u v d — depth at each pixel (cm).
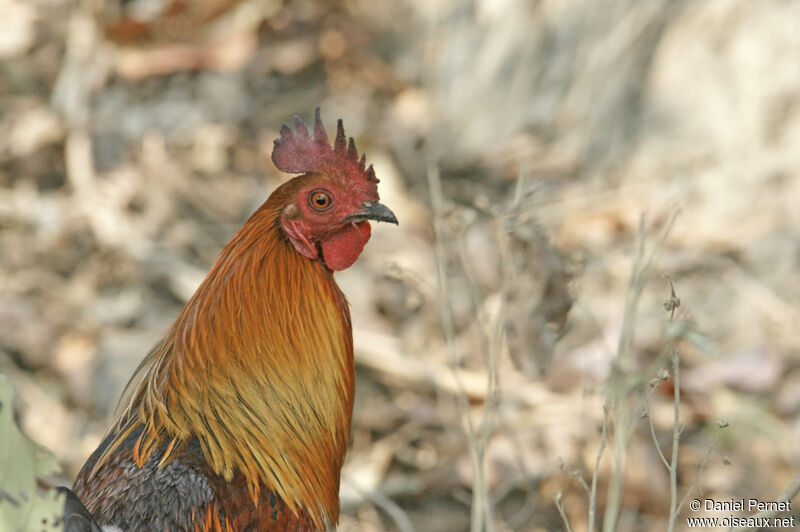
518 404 1216
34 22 1781
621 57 1515
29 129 1609
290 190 761
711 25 1441
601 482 1116
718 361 1239
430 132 1638
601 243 1390
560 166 1516
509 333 986
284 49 1730
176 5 1752
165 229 1483
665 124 1466
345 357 781
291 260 753
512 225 961
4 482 575
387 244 1434
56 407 1249
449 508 1149
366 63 1723
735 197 1395
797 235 1345
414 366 1284
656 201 1416
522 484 1137
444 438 1214
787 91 1382
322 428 758
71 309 1362
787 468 1121
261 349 728
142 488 674
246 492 701
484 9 1686
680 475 1125
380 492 1162
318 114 790
